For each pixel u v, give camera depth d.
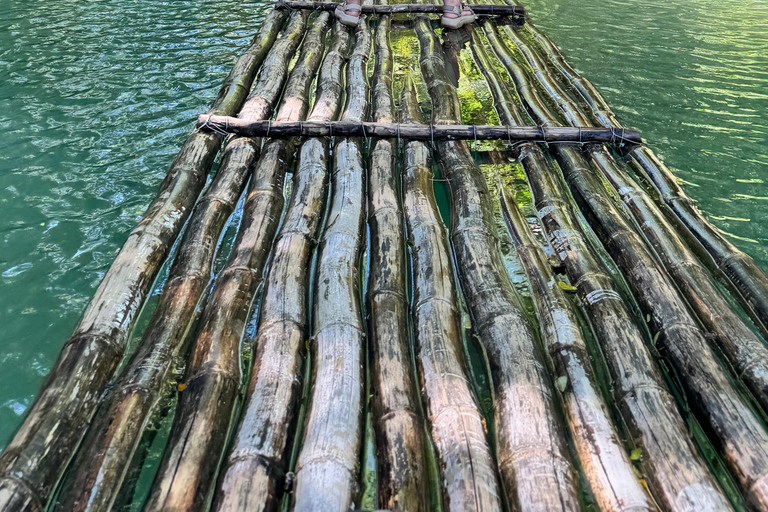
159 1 9.27
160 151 5.14
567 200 4.57
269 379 2.70
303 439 2.46
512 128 5.10
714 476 2.40
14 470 2.29
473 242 3.78
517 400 2.61
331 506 2.12
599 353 3.13
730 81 6.91
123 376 2.79
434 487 2.35
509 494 2.25
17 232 4.02
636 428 2.60
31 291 3.50
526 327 3.06
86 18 8.35
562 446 2.42
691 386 2.83
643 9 10.02
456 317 3.22
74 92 6.14
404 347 2.99
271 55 6.86
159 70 6.78
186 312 3.25
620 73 7.18
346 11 8.34
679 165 5.11
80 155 5.01
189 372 2.81
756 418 2.60
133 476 2.43
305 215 4.02
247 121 5.01
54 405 2.59
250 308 3.36
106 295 3.24
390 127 5.04
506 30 8.51
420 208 4.14
